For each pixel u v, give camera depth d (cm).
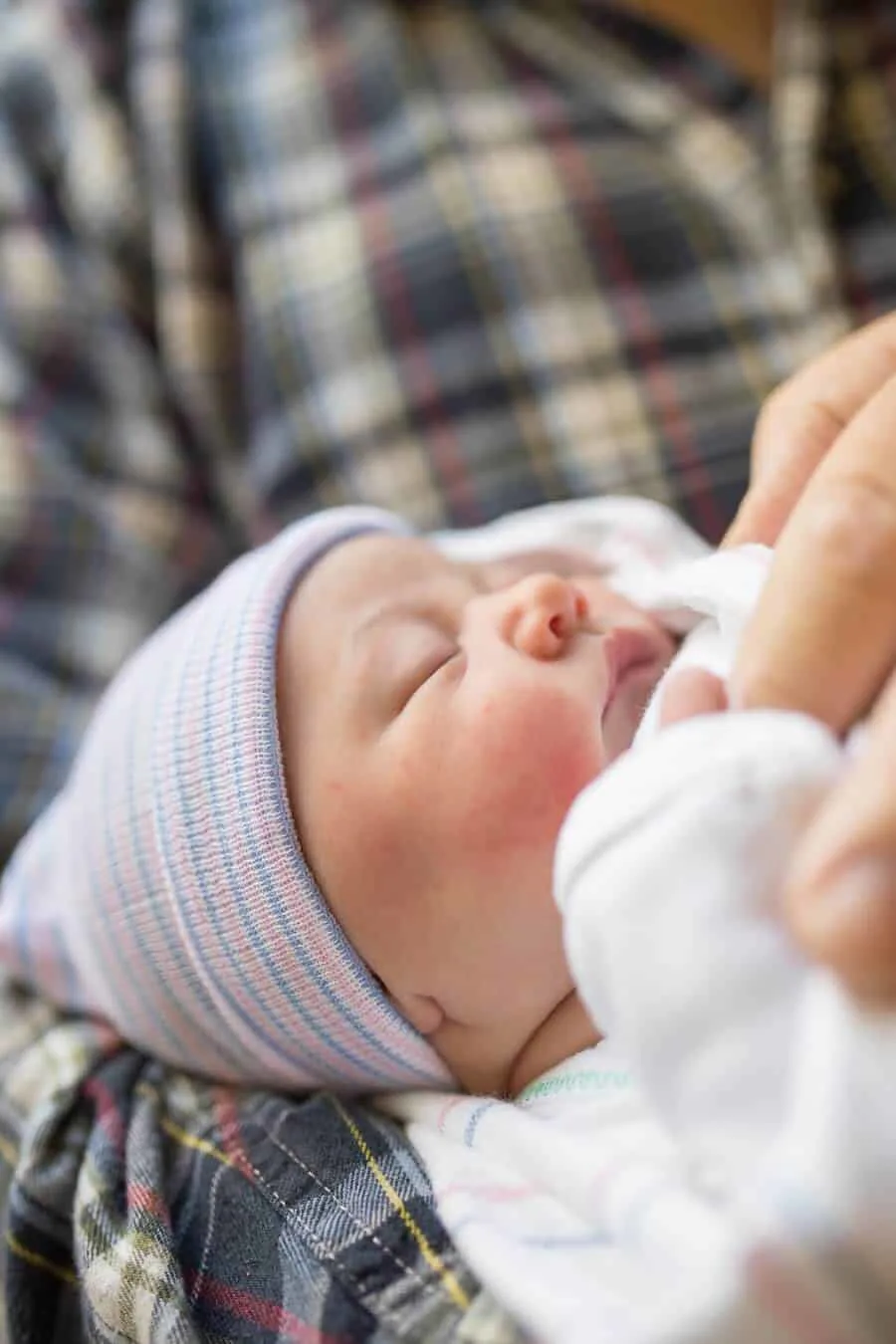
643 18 114
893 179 107
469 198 108
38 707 104
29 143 120
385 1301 53
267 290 112
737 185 107
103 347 115
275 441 110
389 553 80
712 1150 41
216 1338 59
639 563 83
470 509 102
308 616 76
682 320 104
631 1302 43
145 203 117
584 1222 50
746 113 111
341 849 68
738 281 105
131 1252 62
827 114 109
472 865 66
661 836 44
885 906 38
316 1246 58
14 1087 78
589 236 106
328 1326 53
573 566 86
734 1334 39
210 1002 72
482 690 68
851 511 47
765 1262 38
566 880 47
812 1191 38
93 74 119
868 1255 38
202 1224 64
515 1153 57
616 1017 45
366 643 73
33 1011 85
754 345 103
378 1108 73
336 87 115
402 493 104
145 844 73
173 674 77
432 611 75
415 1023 70
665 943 43
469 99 113
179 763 72
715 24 115
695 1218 41
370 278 108
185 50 119
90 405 115
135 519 112
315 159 114
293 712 73
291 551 80
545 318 105
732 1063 42
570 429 102
